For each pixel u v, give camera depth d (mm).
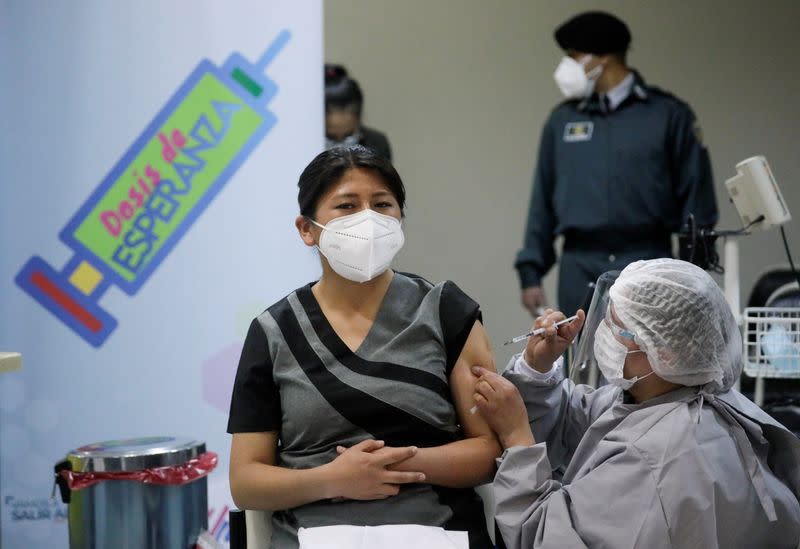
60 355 3121
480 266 5176
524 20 5074
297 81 3166
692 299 1771
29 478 3123
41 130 3100
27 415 3121
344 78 4602
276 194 3170
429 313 1931
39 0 3080
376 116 5148
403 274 2055
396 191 1952
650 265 1840
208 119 3141
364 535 1734
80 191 3113
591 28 4281
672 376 1802
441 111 5133
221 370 3164
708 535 1674
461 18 5094
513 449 1828
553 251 4586
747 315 2549
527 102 5102
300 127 3172
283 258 3178
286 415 1878
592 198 4301
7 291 3111
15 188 3104
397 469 1801
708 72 4984
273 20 3146
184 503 2289
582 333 2139
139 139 3121
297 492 1803
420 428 1858
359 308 1942
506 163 5129
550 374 2053
